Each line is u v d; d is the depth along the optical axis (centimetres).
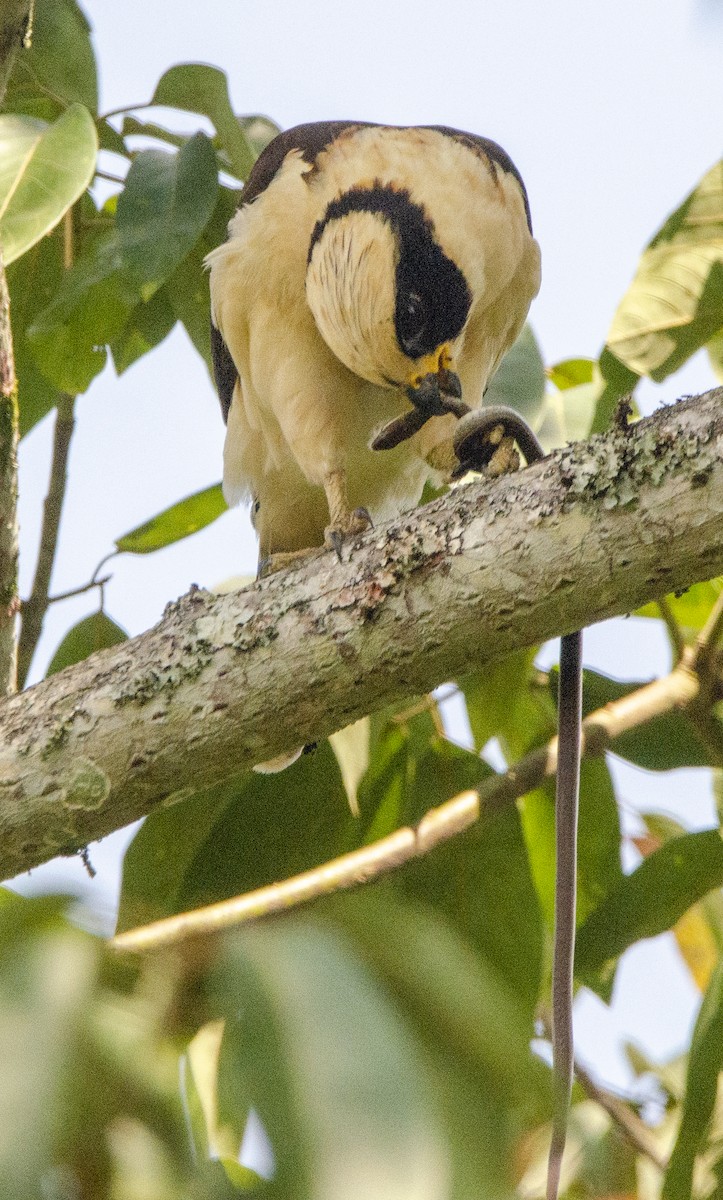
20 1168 154
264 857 647
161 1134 176
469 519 421
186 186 622
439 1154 158
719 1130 484
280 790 649
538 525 410
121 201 620
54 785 448
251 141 711
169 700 443
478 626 421
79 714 449
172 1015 192
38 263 743
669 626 632
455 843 646
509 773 618
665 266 637
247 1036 168
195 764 447
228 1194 176
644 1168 568
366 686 435
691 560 397
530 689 703
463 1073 174
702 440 393
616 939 606
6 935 183
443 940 189
